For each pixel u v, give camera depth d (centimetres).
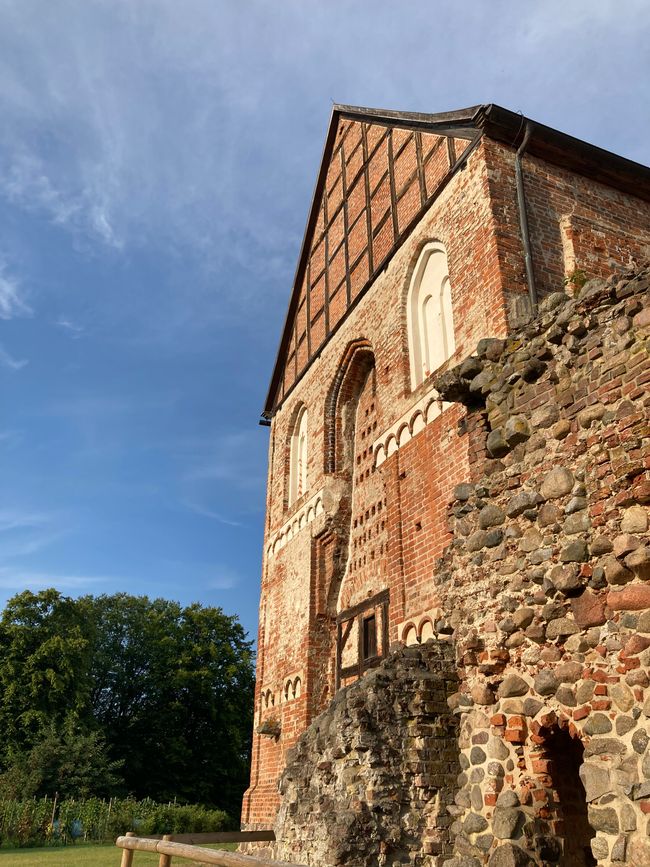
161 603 4862
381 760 682
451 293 1131
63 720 3488
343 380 1574
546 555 581
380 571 1291
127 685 4397
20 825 2234
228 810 4244
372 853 643
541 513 596
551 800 554
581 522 554
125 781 4056
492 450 665
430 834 667
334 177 1769
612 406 552
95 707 4319
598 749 495
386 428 1281
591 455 561
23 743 3347
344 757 711
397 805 670
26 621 3734
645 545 496
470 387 718
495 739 598
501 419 667
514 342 679
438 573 721
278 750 1528
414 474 1162
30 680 3497
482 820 590
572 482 573
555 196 1121
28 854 1766
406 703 716
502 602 618
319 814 711
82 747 3238
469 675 645
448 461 1072
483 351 714
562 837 551
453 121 1194
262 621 1806
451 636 700
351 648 1355
